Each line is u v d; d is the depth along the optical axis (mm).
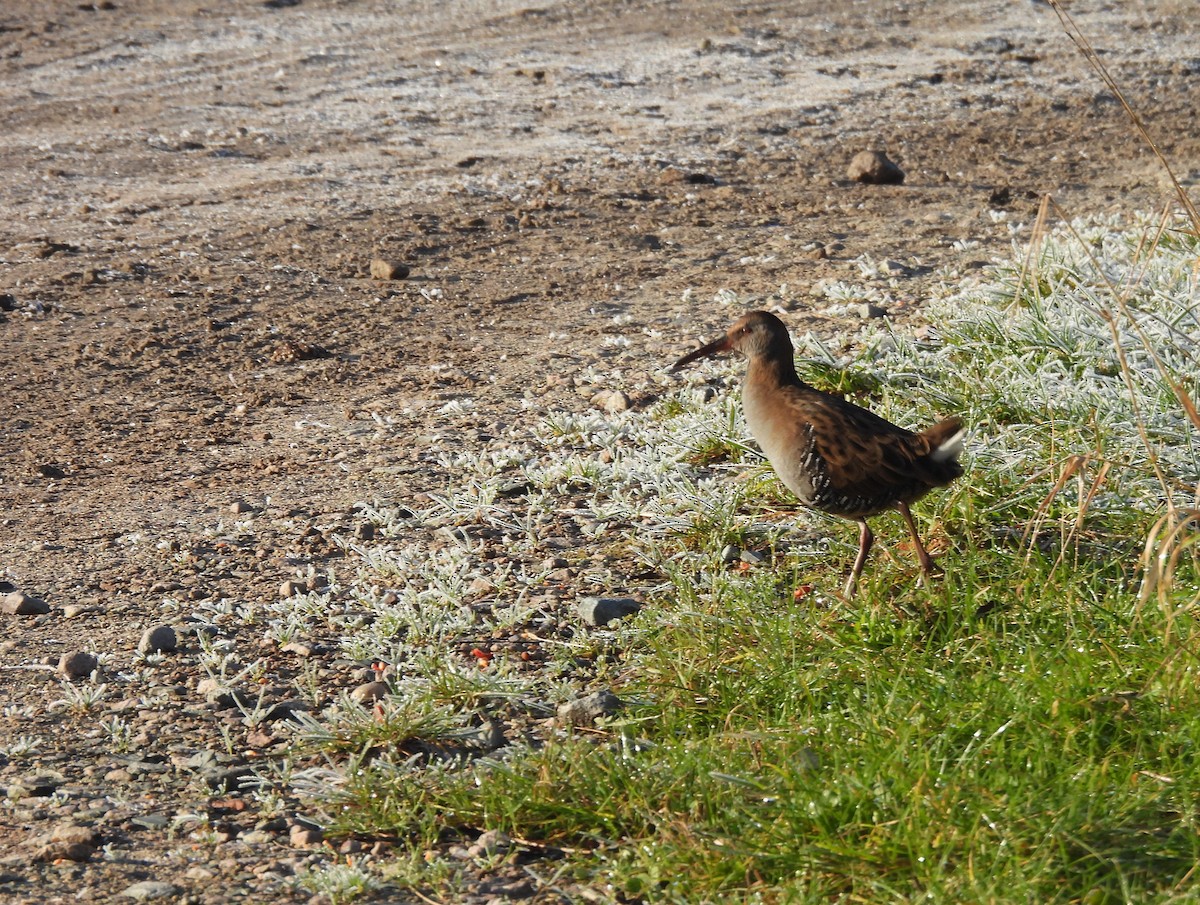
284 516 11742
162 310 17359
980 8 38250
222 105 27953
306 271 18922
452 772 7969
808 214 21484
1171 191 21953
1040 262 15383
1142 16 37844
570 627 9766
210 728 8602
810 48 33562
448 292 18125
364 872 7059
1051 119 28047
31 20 34625
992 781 7203
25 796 7809
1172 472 10617
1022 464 10914
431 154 24844
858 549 10125
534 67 31266
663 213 21594
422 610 9812
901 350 13648
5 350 15984
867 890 6652
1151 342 12594
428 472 12594
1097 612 8859
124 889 6949
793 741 7699
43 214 21250
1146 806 7020
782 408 9508
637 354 15461
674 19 36125
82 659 9266
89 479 12656
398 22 35469
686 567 10406
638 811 7328
